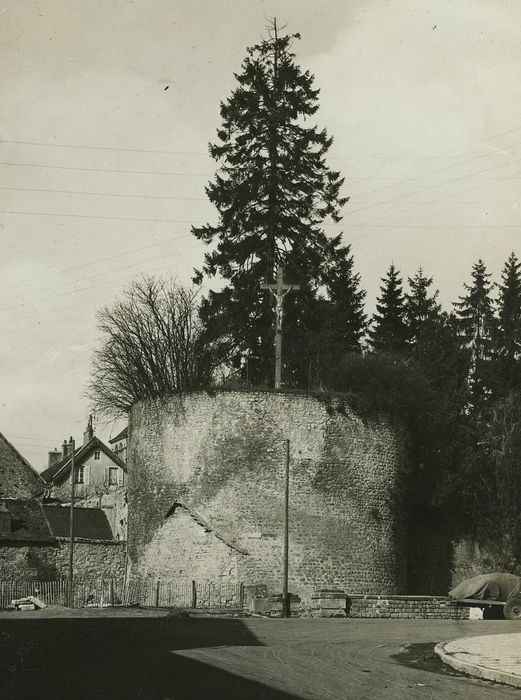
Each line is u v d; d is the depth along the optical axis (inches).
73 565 1609.3
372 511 1539.1
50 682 515.5
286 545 1378.0
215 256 1921.8
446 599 1316.4
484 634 895.1
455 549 1692.9
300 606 1379.2
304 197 1919.3
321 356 1881.2
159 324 1892.2
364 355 1759.4
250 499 1488.7
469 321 2561.5
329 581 1482.5
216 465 1510.8
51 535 1635.1
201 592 1472.7
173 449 1552.7
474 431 2082.9
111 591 1513.3
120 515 2229.3
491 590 1299.2
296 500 1492.4
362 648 742.5
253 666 601.9
